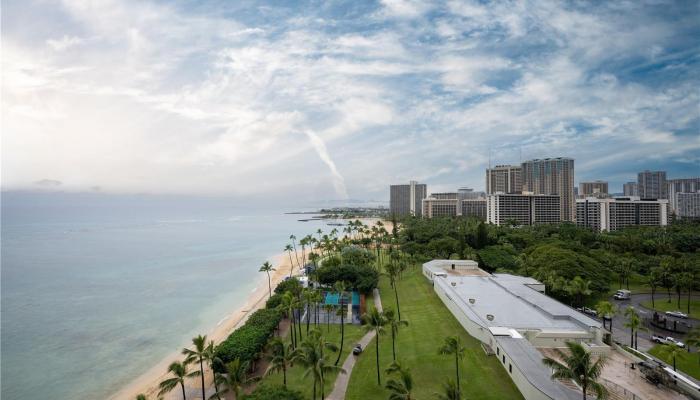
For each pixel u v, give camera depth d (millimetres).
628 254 141375
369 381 58656
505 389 52969
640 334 77188
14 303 120062
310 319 90688
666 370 53688
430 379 57781
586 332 65062
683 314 88562
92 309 113562
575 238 177625
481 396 51875
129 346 84812
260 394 44281
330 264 125625
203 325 99250
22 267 182375
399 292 114750
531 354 56688
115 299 125500
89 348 83625
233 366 47750
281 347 54281
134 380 68500
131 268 182375
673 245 161750
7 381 68438
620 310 94188
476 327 70188
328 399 53844
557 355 61281
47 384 67312
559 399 43844
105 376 70188
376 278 114938
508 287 97625
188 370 71125
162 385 49094
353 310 98000
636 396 49125
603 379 53656
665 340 71312
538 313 75812
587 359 40906
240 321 101875
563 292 98375
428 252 163000
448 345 52281
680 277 97000
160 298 126938
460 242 164625
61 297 127750
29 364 75375
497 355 61719
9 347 84000
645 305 99312
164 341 87938
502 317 73188
